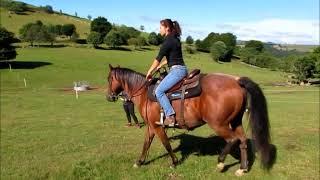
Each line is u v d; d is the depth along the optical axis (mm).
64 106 27859
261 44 167375
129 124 17828
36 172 10305
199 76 8984
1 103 30422
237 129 9062
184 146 12016
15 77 75312
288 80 97312
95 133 16109
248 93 8602
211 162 10125
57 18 182250
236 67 121188
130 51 126500
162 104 9039
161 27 9180
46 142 14508
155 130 9547
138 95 9750
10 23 157375
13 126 18656
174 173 9453
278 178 9000
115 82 10156
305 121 19156
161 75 9492
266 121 8508
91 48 125375
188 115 8914
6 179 9883
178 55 9086
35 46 122375
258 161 10055
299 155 10984
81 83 68500
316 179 9016
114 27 171250
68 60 98812
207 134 14422
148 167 10008
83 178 9477
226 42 148500
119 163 10461
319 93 51719
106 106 27562
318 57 98188
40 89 56312
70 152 12664
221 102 8492
